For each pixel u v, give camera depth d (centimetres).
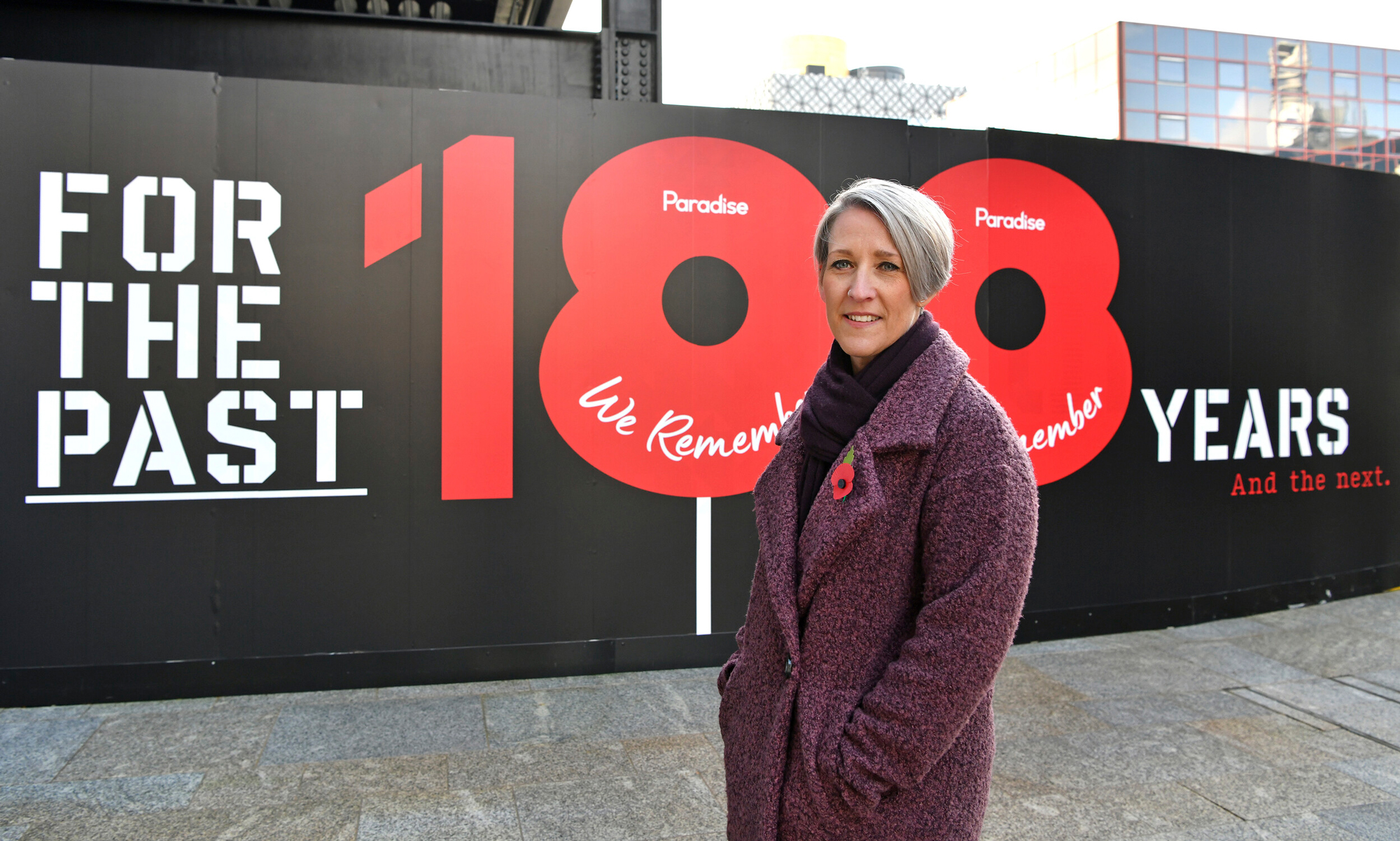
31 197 395
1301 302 563
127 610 400
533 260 436
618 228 445
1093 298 508
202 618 406
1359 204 582
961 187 486
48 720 377
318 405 416
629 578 446
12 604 391
